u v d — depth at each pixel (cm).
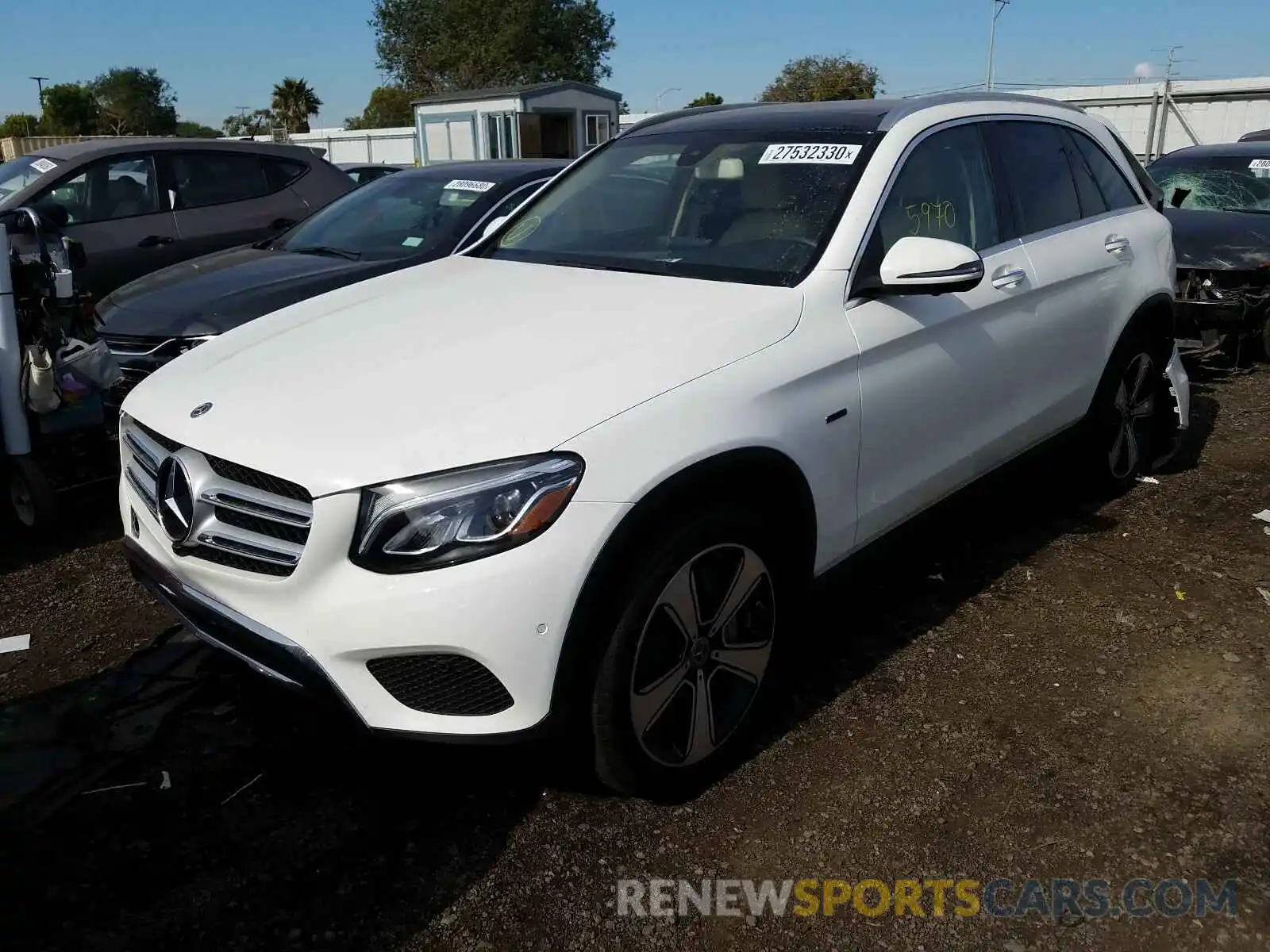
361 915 237
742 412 261
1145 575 405
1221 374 739
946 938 231
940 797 276
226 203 786
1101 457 459
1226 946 227
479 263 372
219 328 477
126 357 490
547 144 2686
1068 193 424
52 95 6106
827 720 310
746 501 269
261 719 312
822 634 362
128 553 293
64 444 445
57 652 352
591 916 237
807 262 307
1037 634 361
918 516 343
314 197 831
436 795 278
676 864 253
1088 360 423
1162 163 918
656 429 243
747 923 235
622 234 362
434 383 254
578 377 250
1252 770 285
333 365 274
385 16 4875
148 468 275
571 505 227
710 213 345
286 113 5466
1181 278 723
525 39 4678
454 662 227
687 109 432
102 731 305
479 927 234
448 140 2806
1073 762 290
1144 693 324
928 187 347
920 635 360
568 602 228
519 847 259
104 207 731
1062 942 230
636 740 252
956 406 343
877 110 361
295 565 231
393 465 226
